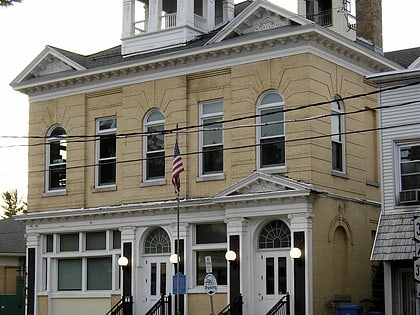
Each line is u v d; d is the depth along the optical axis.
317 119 31.73
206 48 33.56
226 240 33.16
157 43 36.84
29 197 39.19
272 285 31.64
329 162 32.19
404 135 28.39
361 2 38.06
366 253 33.78
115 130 36.97
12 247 51.31
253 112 32.72
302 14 37.19
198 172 34.06
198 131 34.22
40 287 38.28
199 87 34.44
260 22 33.19
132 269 35.38
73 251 37.75
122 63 36.00
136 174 35.81
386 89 27.39
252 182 31.53
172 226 34.38
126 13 37.94
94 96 37.69
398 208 28.16
